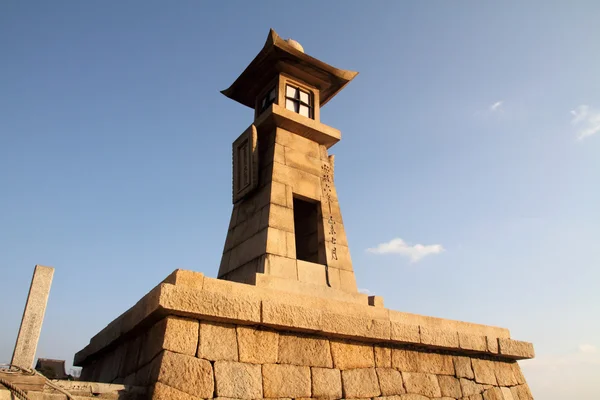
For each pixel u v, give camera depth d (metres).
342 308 9.62
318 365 8.84
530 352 12.16
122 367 9.07
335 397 8.72
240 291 8.45
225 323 8.17
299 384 8.41
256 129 12.75
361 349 9.63
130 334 8.94
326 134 12.98
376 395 9.27
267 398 7.94
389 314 10.30
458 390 10.63
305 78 13.75
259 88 14.13
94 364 11.48
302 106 13.47
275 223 10.90
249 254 11.00
